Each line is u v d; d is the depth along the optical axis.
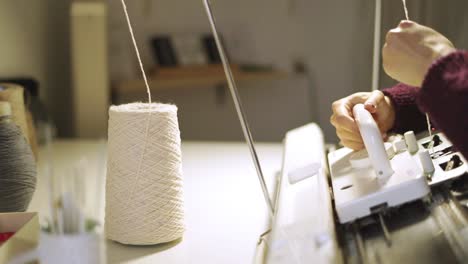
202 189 1.40
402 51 0.90
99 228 0.82
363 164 0.97
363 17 3.30
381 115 1.30
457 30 2.17
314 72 3.42
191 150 1.87
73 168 0.80
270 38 3.38
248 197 1.33
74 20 2.36
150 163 0.99
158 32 3.12
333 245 0.78
